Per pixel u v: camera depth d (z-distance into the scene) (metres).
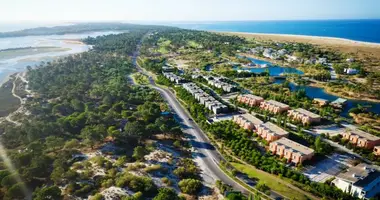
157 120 144.00
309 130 144.38
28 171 97.88
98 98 199.88
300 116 154.12
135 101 186.62
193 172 107.56
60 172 98.25
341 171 108.25
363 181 94.38
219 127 141.88
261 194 93.94
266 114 160.75
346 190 94.75
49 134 133.75
